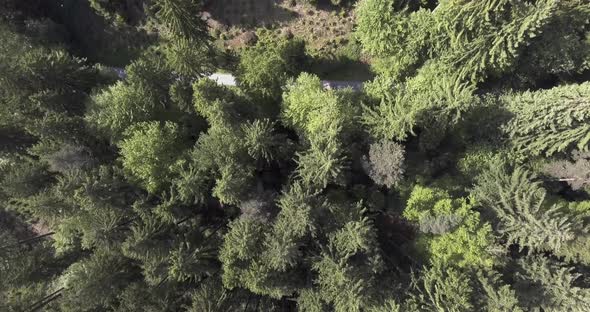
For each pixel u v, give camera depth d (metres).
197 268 32.97
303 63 41.94
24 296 36.06
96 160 37.00
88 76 40.00
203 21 39.31
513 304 31.06
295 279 33.88
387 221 37.12
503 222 33.50
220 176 34.97
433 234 33.97
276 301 37.34
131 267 35.22
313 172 32.88
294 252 31.81
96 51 47.72
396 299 33.09
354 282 31.70
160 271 32.47
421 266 34.88
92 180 33.88
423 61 38.97
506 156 36.25
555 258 34.91
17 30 42.00
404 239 36.53
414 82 36.84
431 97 34.38
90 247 34.81
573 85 34.03
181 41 35.72
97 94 37.59
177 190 34.44
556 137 34.53
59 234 36.41
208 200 37.62
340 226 33.38
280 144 34.84
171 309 34.34
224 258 32.38
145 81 35.47
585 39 36.72
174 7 34.91
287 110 35.28
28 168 36.25
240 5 43.84
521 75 38.72
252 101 37.47
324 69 44.47
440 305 31.27
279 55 37.78
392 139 35.81
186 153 35.28
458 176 36.56
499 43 34.88
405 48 37.84
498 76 38.38
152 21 45.25
